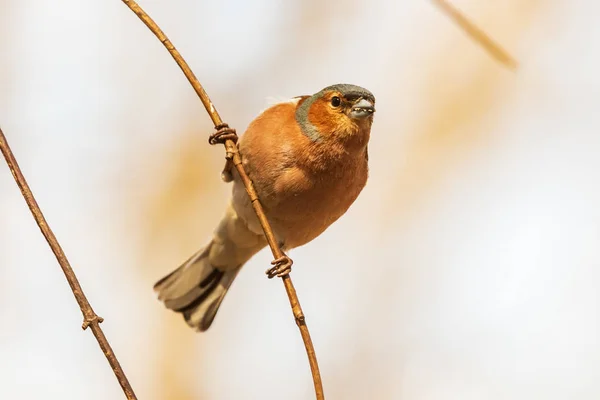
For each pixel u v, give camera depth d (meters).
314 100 9.42
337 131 9.20
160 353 12.80
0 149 6.36
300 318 6.59
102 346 5.93
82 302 6.02
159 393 12.64
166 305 11.21
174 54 7.65
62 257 6.11
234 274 11.23
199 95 8.00
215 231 10.83
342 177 9.47
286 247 10.30
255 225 10.05
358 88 9.38
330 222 10.06
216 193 13.36
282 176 9.32
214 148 13.48
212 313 11.13
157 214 13.08
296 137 9.28
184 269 11.20
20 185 6.26
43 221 6.18
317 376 6.40
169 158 13.34
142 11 7.54
